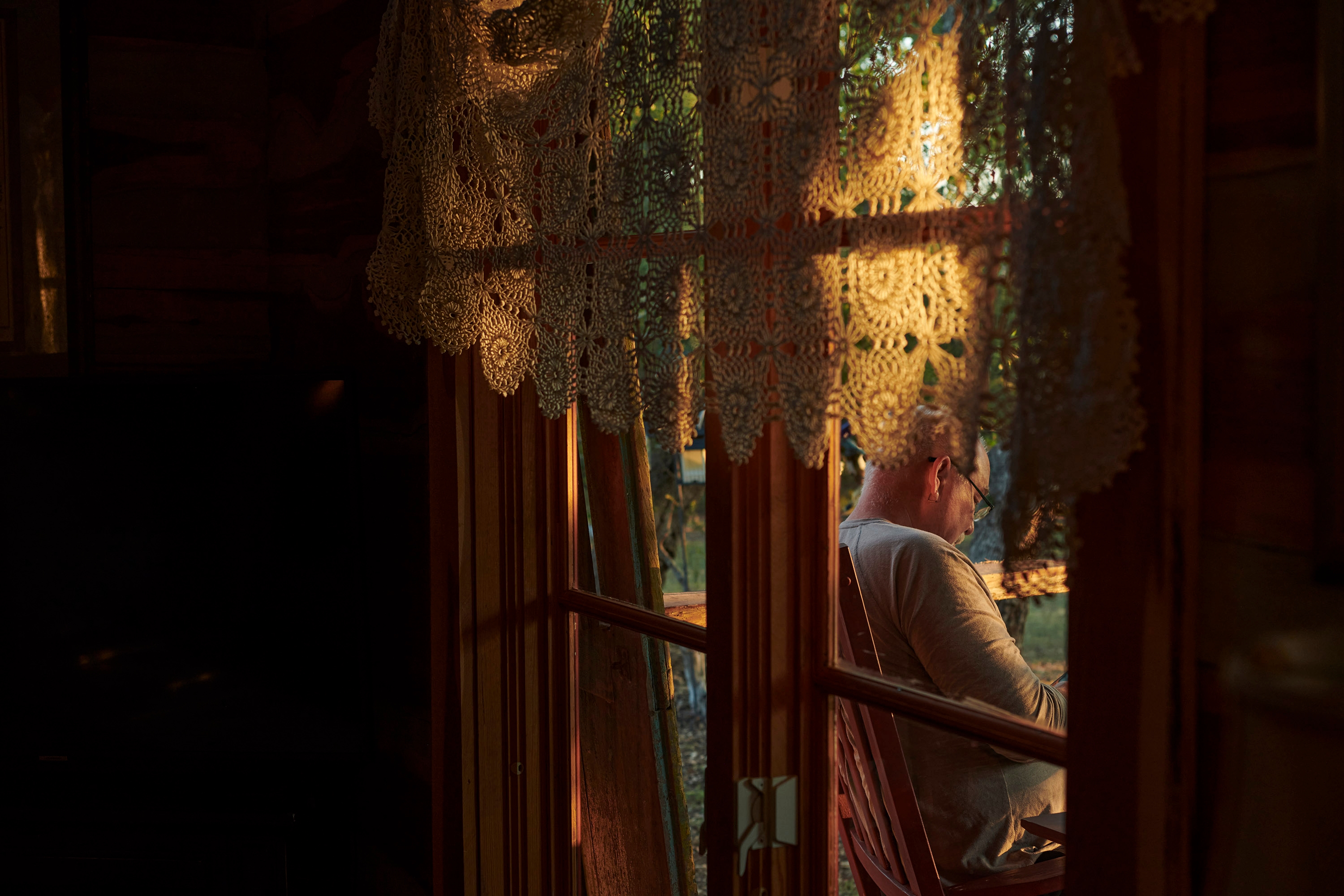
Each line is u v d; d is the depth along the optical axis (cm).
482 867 170
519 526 169
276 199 227
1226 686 69
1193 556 71
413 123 155
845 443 123
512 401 167
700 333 105
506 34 126
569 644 168
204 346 233
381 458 194
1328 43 61
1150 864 72
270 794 189
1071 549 72
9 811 182
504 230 137
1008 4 74
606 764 162
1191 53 69
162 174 231
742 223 98
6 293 228
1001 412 76
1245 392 68
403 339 165
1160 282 70
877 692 114
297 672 188
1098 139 67
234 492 188
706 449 119
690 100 111
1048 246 69
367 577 185
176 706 192
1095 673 74
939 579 110
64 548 192
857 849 122
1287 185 66
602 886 166
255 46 233
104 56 226
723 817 118
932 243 82
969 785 108
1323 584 64
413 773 189
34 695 195
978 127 77
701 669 141
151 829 181
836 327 89
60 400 190
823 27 89
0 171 226
